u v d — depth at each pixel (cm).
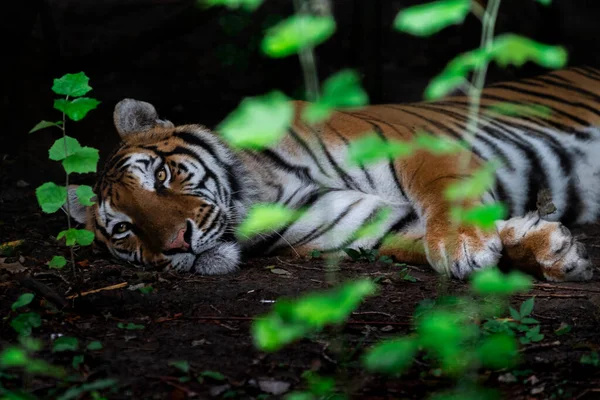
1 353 681
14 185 1406
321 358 698
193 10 1694
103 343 734
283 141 1105
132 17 2284
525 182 1188
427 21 433
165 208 1002
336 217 1078
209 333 766
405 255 1038
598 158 1236
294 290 897
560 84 1302
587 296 861
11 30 1589
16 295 845
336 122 1123
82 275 950
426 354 705
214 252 1003
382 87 1662
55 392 636
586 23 2166
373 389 644
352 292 490
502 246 937
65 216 1262
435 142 503
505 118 1219
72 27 2217
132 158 1035
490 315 796
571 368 667
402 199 1072
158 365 689
